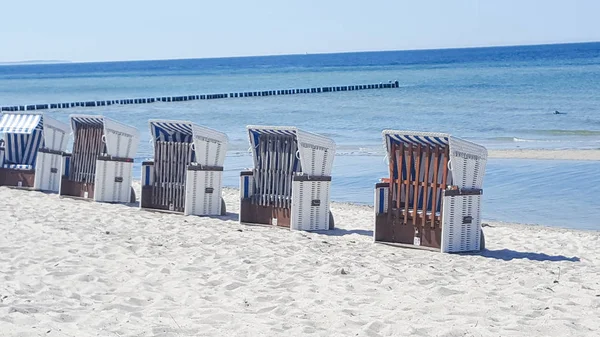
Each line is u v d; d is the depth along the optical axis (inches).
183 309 288.7
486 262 400.8
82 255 385.4
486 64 4544.8
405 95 2284.7
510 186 738.2
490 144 1123.9
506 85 2475.4
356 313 284.7
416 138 438.3
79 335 246.1
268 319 275.0
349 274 357.7
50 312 272.4
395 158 453.7
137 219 519.2
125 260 378.6
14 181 671.1
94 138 615.8
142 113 1894.7
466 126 1389.0
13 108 2137.1
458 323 269.4
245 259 385.1
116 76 5531.5
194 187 550.0
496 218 583.5
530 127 1347.2
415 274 359.9
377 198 454.0
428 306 294.5
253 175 520.4
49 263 363.9
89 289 316.8
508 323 269.0
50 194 640.4
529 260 409.1
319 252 415.8
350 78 3809.1
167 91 3196.4
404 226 447.8
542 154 975.6
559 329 259.4
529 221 568.4
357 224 535.2
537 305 298.2
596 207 620.4
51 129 661.3
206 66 7696.9
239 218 521.0
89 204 589.6
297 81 3735.2
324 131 1336.1
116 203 607.2
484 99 1972.2
